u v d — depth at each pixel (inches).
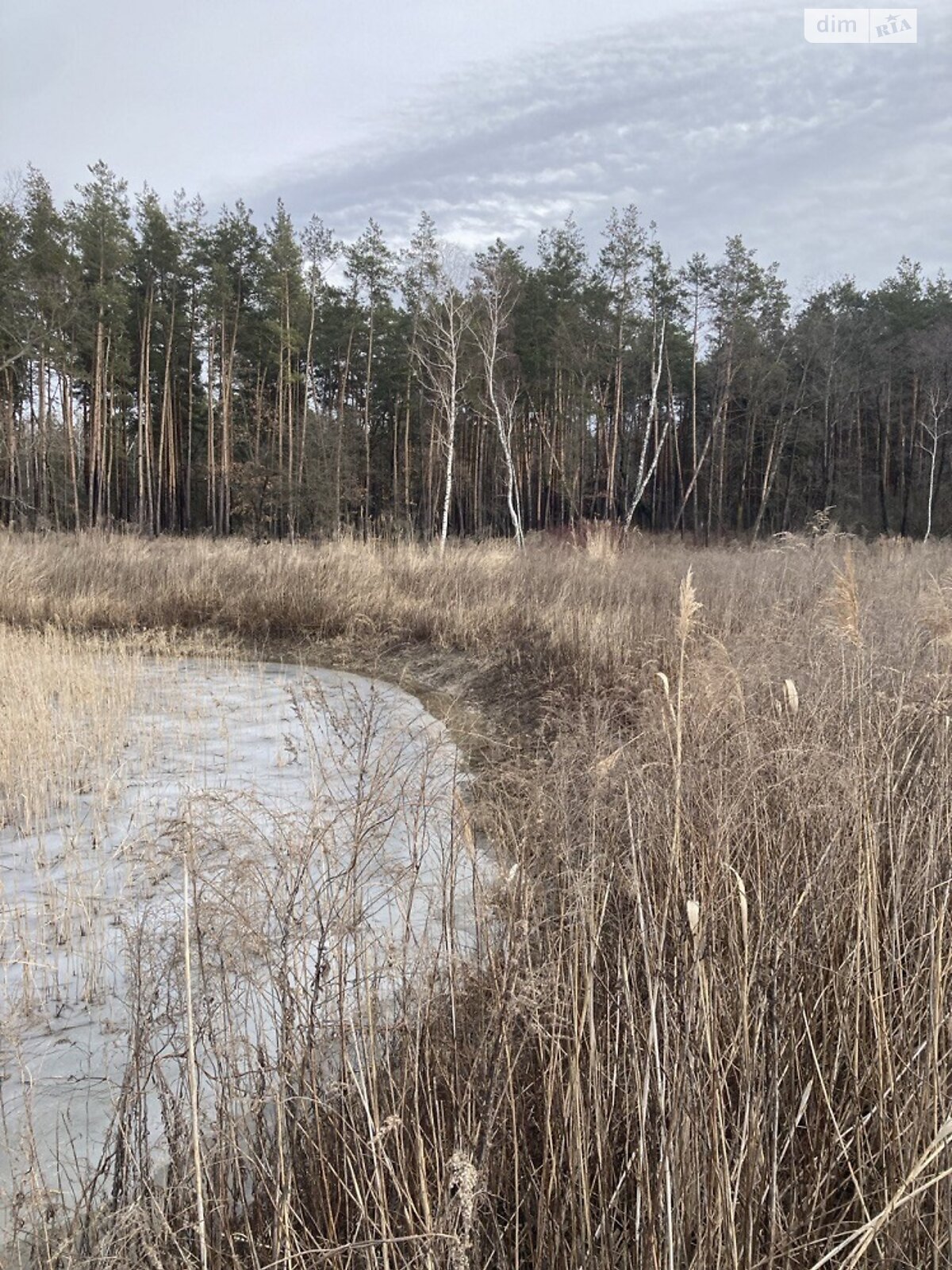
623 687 254.8
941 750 123.1
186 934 72.6
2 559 557.9
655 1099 77.9
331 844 100.4
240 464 1353.3
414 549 592.4
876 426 1583.4
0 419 1213.1
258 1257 74.2
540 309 1366.9
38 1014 126.6
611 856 100.9
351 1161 75.7
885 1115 77.6
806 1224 75.9
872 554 576.4
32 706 263.6
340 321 1421.0
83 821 205.6
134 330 1368.1
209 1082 85.9
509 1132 81.7
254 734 285.4
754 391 1363.2
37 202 1098.7
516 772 126.5
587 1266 70.9
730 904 93.1
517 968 84.0
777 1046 79.4
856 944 87.0
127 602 522.0
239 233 1374.3
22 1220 76.9
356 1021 86.0
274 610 494.9
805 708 145.7
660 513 1632.6
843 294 1604.3
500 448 1505.9
